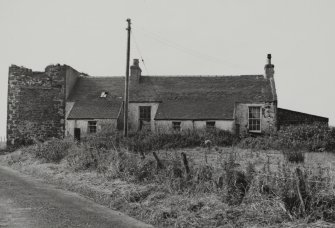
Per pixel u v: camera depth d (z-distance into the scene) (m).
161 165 13.19
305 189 8.43
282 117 30.39
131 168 14.31
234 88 31.50
